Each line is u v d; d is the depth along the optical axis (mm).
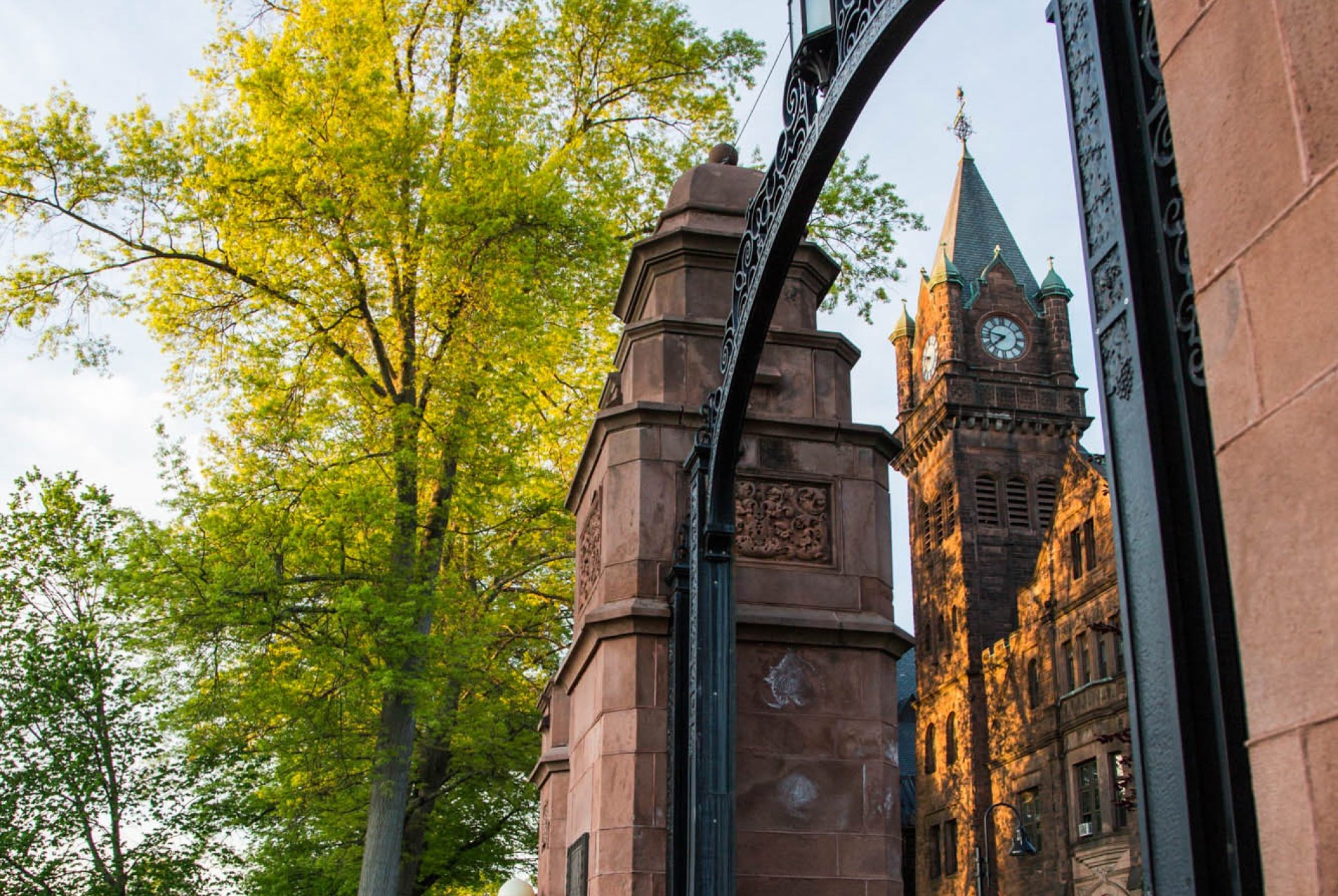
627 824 7066
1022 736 48406
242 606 13109
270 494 14117
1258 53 2088
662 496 7805
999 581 63312
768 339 8312
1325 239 1917
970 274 72188
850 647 7684
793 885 7168
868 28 4395
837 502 8031
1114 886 40062
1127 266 2486
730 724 6230
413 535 14641
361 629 13430
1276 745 1965
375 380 16031
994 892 50125
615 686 7395
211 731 14008
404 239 15047
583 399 17906
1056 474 66500
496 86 16500
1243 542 2090
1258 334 2072
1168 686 2275
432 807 19438
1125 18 2633
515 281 14703
